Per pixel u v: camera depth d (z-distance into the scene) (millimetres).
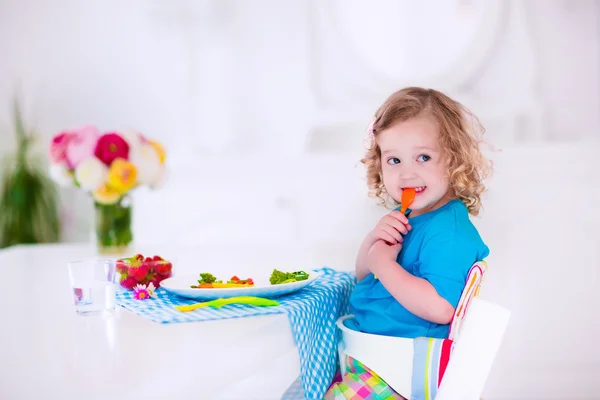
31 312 995
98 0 3312
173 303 1031
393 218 1275
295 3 3133
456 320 1145
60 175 1843
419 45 3014
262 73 3197
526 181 2354
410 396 1117
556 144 2373
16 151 3381
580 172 2350
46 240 3281
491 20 2932
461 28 2967
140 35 3297
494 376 2287
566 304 2311
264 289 1045
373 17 3051
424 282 1172
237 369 800
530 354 2291
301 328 960
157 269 1190
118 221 1842
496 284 2289
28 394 617
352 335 1184
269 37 3176
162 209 3045
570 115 2941
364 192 2820
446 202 1345
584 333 2303
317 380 1099
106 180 1794
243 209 2975
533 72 2930
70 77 3363
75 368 686
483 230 2312
